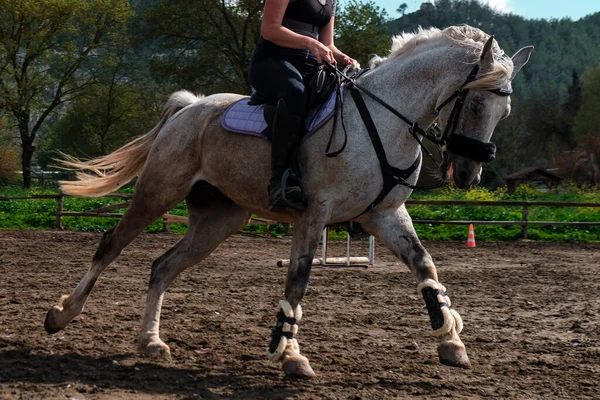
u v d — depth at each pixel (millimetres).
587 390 4516
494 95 4621
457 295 8906
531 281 10297
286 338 4688
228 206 5602
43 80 41406
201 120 5395
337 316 7152
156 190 5480
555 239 17562
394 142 4797
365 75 5047
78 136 50656
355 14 36125
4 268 10555
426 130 4938
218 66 38688
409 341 6016
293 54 5102
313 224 4766
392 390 4402
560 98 75188
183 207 21375
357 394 4242
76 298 5523
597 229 18203
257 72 5098
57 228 18656
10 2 38844
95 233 17578
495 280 10359
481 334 6418
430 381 4641
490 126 4660
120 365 4855
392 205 4887
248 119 5141
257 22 37969
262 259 12664
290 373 4648
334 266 11688
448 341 4832
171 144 5465
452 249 15266
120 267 10906
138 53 41469
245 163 5086
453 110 4703
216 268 11180
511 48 140125
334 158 4734
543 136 68625
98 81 44031
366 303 8062
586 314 7508
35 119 44500
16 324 6211
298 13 5180
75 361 4902
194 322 6617
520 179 52656
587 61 140625
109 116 47844
